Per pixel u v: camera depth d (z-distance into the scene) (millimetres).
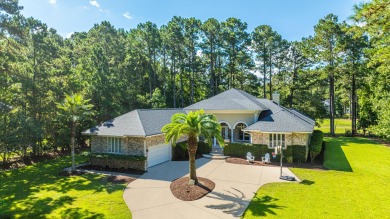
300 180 18328
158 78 59312
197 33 57562
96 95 35875
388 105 32969
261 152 25047
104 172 21625
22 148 26125
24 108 28172
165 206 13938
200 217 12477
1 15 23938
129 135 21859
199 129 15992
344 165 23000
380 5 10312
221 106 29812
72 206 14164
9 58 24641
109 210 13492
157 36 54625
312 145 25641
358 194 15414
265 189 16406
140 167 21766
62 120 29547
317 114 47781
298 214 12586
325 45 44031
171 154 25984
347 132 46250
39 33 30344
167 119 28328
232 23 56562
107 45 51875
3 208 14070
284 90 52781
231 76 59562
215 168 21953
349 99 76688
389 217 12266
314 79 49438
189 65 57906
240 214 12711
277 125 24906
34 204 14586
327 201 14289
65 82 31125
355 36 12500
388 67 15828
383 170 21344
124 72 48375
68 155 30812
